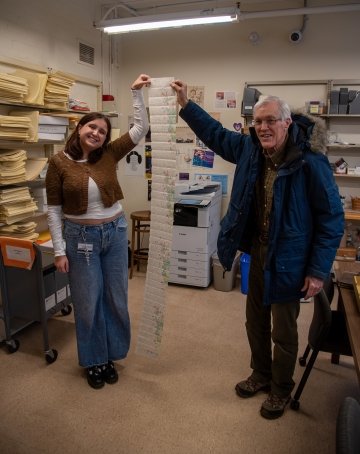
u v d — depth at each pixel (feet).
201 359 8.27
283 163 5.43
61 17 10.99
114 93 13.93
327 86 12.03
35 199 9.85
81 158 6.59
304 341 9.07
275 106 5.23
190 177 14.05
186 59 13.33
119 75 14.14
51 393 7.03
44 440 5.91
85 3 11.98
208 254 12.10
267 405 6.51
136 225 13.88
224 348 8.73
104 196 6.57
